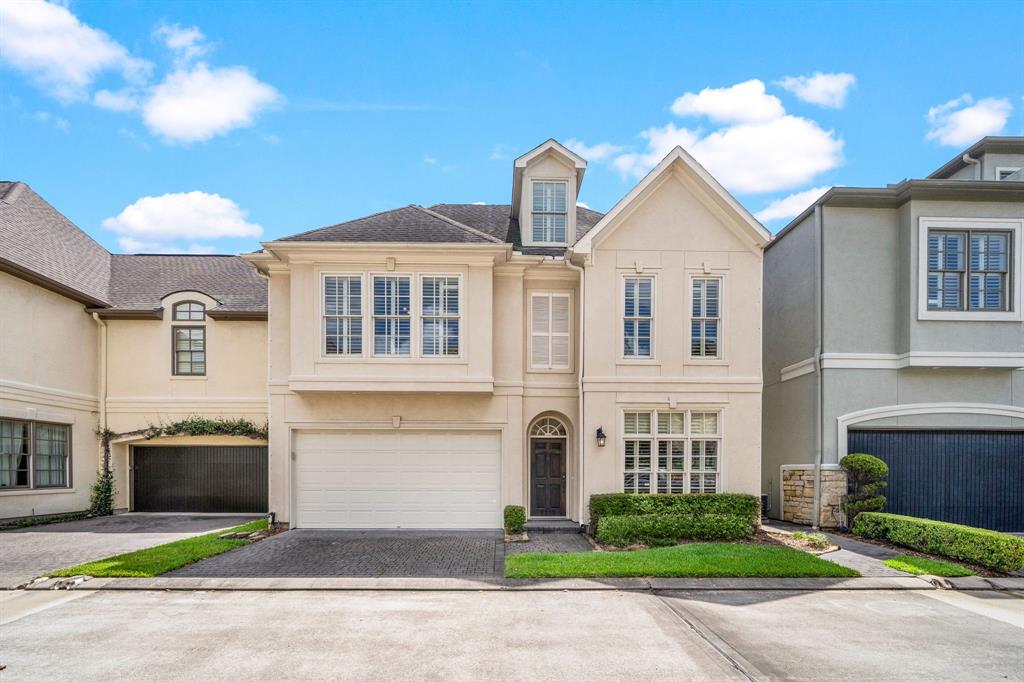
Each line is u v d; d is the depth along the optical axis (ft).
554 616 26.43
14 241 52.08
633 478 46.65
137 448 59.82
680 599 29.01
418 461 48.14
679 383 46.88
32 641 23.31
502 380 48.21
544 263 48.37
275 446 47.42
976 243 46.96
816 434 47.32
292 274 46.09
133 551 38.45
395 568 34.32
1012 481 47.80
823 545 39.70
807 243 49.88
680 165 47.26
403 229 47.85
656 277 47.44
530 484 50.01
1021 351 46.34
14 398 48.96
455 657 21.77
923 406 47.16
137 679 19.92
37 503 50.96
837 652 22.35
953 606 28.37
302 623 25.52
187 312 59.72
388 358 45.93
